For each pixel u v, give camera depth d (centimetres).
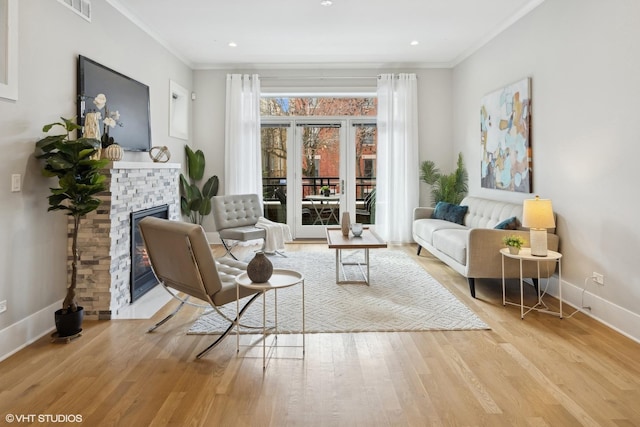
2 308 245
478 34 493
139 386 210
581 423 178
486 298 361
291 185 677
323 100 669
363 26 465
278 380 217
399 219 636
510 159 441
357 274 443
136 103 418
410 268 470
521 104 415
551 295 367
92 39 344
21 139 259
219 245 626
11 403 194
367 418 182
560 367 230
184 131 596
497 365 233
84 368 229
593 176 311
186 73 600
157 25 455
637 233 269
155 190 395
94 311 309
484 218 468
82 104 321
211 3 398
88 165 268
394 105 629
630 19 271
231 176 625
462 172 585
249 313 320
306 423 179
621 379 216
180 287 273
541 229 316
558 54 355
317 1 397
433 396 200
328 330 286
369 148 677
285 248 601
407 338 273
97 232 306
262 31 479
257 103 625
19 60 257
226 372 225
